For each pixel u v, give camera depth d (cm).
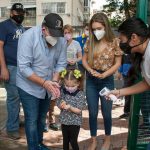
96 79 495
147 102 442
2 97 919
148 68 322
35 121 451
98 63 493
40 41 430
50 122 628
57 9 3506
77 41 729
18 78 448
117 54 488
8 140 568
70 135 469
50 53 445
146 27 321
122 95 368
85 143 562
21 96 448
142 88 366
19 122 629
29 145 452
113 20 2405
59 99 462
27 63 429
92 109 503
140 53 326
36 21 3578
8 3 3644
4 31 559
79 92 462
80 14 4106
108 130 513
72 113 461
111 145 554
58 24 411
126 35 318
